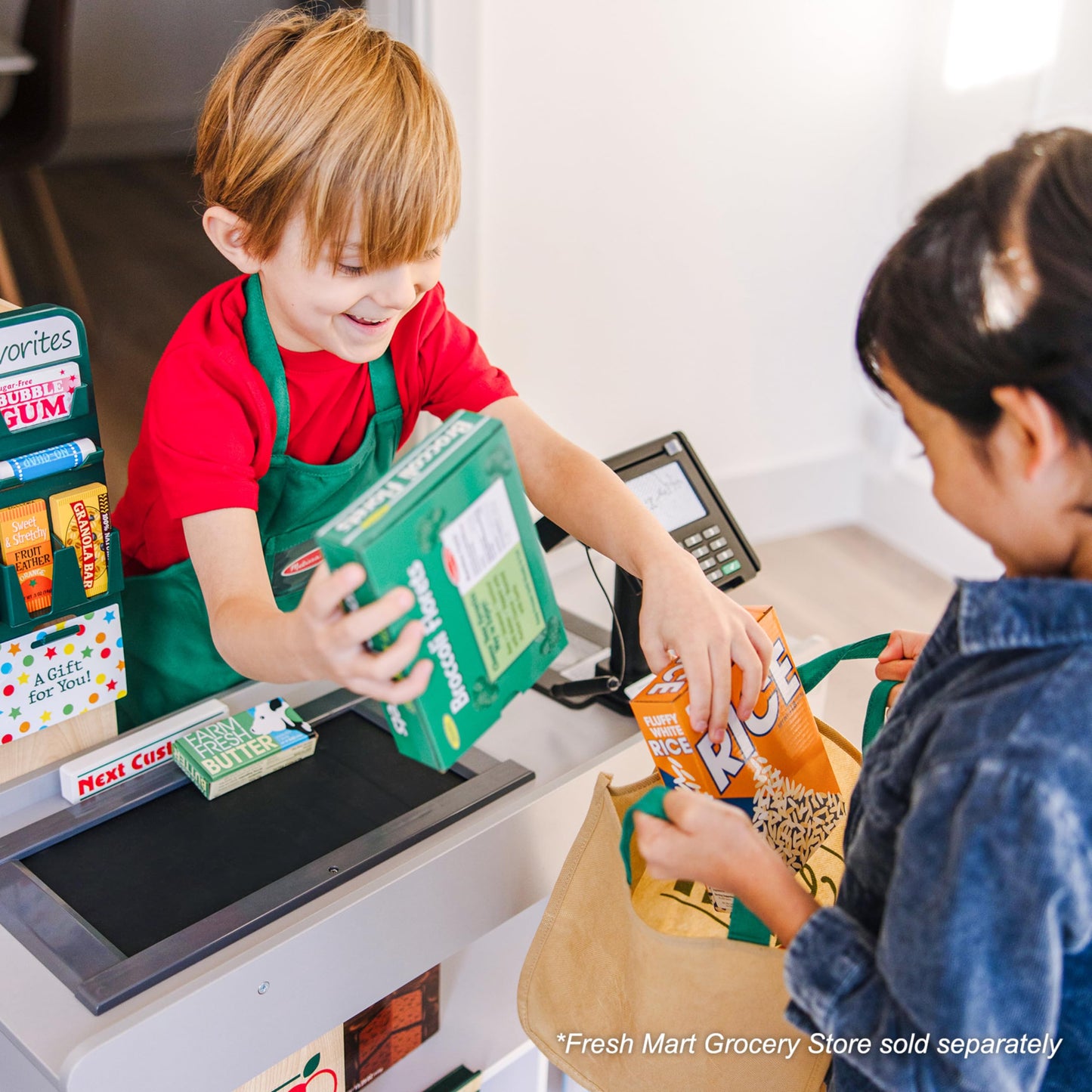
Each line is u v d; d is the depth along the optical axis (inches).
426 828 36.6
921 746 24.8
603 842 34.2
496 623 29.8
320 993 33.7
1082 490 22.9
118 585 38.2
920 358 23.3
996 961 21.8
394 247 34.1
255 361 39.6
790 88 91.4
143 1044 29.6
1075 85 86.8
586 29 78.5
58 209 121.4
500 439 29.2
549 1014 36.3
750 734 35.2
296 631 27.1
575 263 86.0
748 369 101.7
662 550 37.8
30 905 33.4
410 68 35.3
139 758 38.7
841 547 111.4
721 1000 31.5
